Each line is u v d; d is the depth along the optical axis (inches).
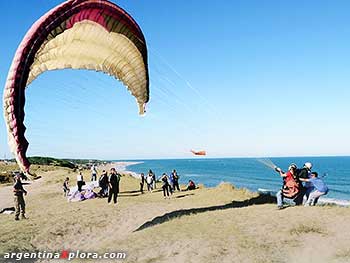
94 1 450.0
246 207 661.3
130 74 581.9
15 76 385.7
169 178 1178.0
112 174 872.9
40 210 844.0
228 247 431.5
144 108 631.2
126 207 800.3
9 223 670.5
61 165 3976.4
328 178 4505.4
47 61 489.4
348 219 495.8
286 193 611.5
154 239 492.7
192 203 810.8
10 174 2566.4
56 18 421.4
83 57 532.7
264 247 423.8
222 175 4982.8
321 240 430.3
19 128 367.9
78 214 735.7
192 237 480.7
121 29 510.0
